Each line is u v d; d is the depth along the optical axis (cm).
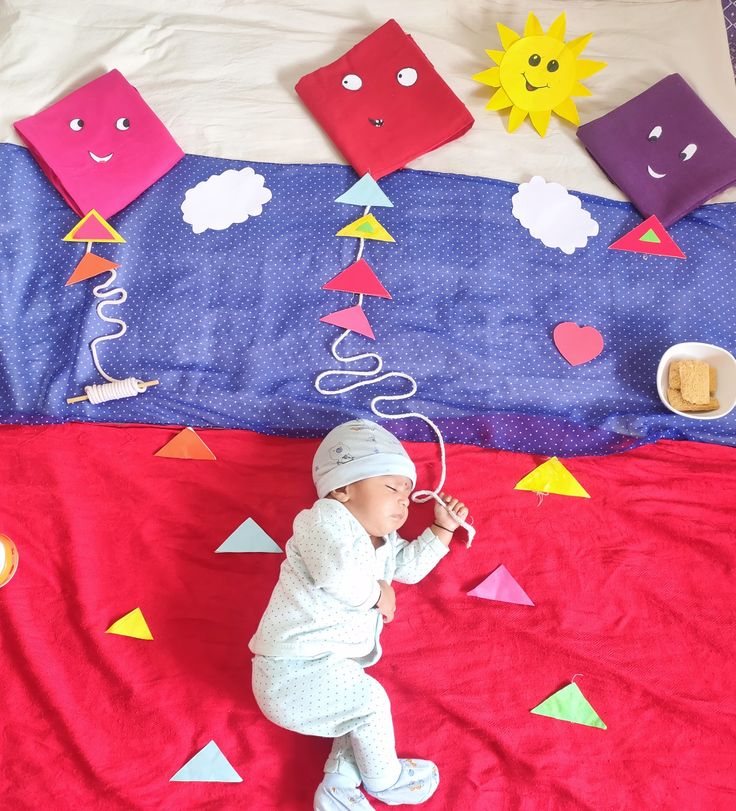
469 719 126
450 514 139
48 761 121
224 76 177
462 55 183
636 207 173
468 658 132
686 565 141
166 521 142
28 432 150
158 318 159
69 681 127
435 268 165
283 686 117
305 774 123
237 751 124
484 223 169
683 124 172
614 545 143
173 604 135
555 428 154
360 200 167
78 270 161
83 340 156
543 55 174
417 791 119
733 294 167
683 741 126
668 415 155
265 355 158
